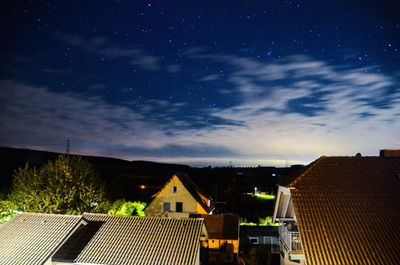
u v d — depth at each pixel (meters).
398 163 20.58
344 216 17.39
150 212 39.31
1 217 30.92
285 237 20.12
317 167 20.36
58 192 32.38
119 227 22.67
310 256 15.65
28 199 31.50
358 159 21.00
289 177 21.91
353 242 16.11
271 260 29.02
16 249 20.62
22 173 33.34
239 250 35.75
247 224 43.59
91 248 20.53
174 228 22.34
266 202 63.84
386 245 15.92
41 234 21.80
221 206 60.34
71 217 23.41
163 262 19.25
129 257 19.67
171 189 39.41
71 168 34.00
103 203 35.41
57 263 19.97
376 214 17.47
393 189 18.88
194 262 19.27
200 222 22.94
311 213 17.58
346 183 19.31
